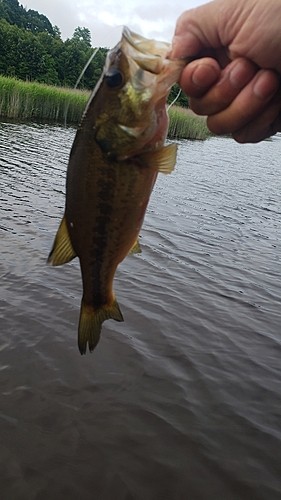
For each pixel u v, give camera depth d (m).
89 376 0.68
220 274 1.16
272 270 1.25
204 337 0.83
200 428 0.60
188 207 1.88
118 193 0.28
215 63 0.23
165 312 0.90
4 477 0.50
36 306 0.85
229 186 2.56
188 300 0.97
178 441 0.57
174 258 1.23
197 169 3.06
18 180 1.87
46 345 0.73
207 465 0.54
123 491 0.50
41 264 1.04
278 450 0.58
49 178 2.01
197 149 4.39
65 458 0.53
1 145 2.73
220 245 1.42
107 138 0.27
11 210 1.42
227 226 1.67
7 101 4.22
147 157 0.27
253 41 0.22
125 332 0.81
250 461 0.55
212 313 0.93
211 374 0.72
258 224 1.77
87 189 0.28
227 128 0.24
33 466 0.52
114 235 0.29
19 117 4.40
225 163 3.66
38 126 4.07
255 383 0.71
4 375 0.65
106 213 0.29
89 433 0.57
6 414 0.59
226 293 1.04
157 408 0.63
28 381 0.65
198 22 0.23
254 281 1.15
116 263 0.30
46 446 0.54
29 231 1.25
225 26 0.23
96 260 0.30
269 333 0.87
